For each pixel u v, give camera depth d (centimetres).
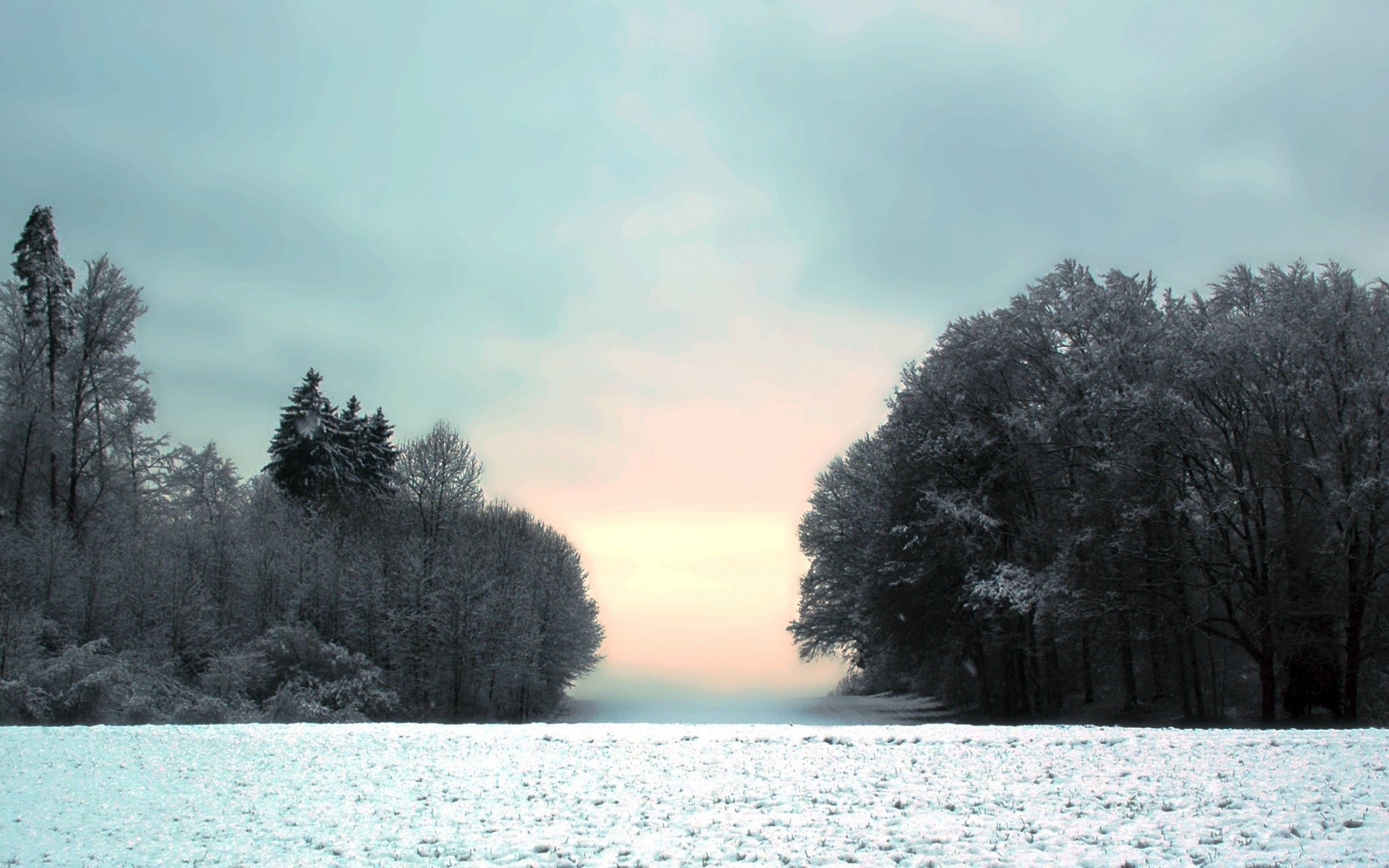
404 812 1323
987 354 4412
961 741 1870
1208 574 3691
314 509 6216
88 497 5681
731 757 1766
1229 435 3769
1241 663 4291
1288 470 3597
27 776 1628
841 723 4184
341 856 1090
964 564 4341
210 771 1672
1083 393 4041
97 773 1655
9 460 5316
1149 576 3781
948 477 4466
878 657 6319
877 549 4734
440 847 1116
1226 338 3575
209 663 4600
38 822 1282
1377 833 1023
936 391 4519
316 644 4719
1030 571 4059
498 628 5212
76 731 2230
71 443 5466
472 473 5575
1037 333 4300
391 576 5319
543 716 5653
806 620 6322
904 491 4584
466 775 1616
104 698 4056
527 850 1093
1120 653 4269
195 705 4175
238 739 2088
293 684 4500
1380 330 3519
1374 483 3200
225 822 1270
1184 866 952
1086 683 4628
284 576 5231
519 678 5369
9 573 4600
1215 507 3566
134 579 4969
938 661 5266
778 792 1414
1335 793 1231
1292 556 3553
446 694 5106
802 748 1867
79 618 4775
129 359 5638
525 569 5781
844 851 1052
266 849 1124
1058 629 3928
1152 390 3653
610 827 1209
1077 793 1326
